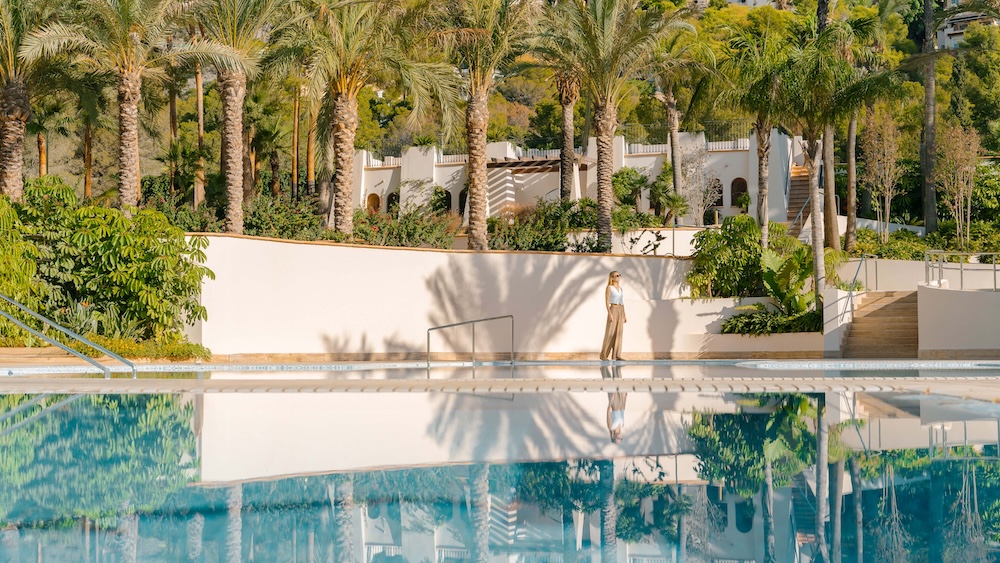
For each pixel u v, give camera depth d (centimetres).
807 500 503
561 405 910
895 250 3234
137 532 447
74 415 851
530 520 472
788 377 1316
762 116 2408
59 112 3388
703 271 2347
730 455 632
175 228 1727
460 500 514
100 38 2092
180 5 2144
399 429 757
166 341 1719
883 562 391
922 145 4181
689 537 438
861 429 742
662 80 3366
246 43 2191
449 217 3178
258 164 3922
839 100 2222
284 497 520
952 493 509
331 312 1980
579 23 2392
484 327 2167
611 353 1905
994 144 4762
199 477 573
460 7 2267
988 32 5153
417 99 2258
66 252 1691
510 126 6016
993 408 870
